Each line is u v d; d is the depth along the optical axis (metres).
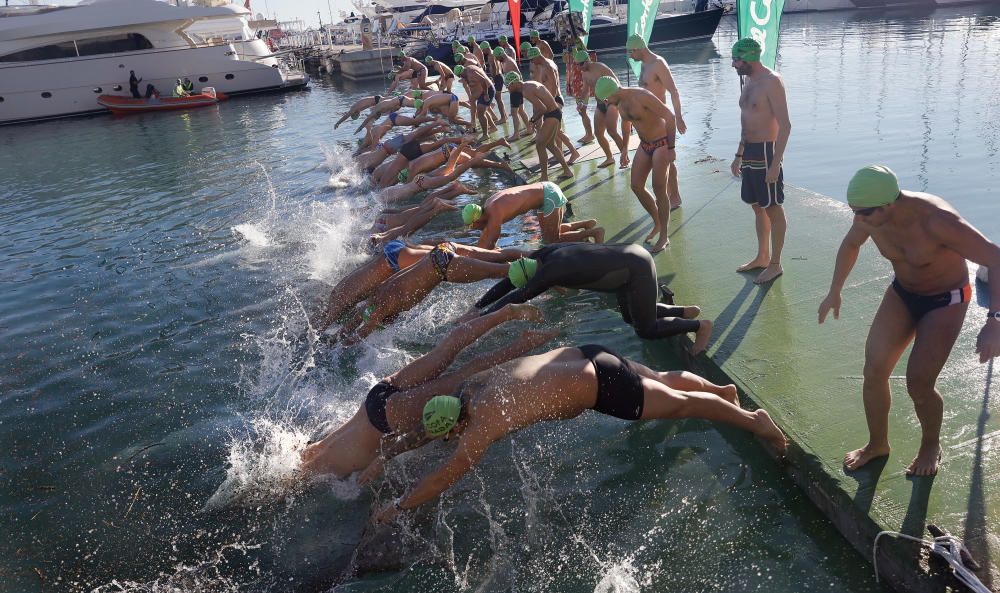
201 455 4.82
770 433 3.96
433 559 3.71
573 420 4.74
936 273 3.09
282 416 5.24
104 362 6.39
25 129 27.67
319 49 49.62
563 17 12.73
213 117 26.62
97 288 8.45
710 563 3.44
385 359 5.91
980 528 3.07
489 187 11.65
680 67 27.83
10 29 28.83
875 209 3.02
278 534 4.03
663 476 4.11
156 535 4.10
